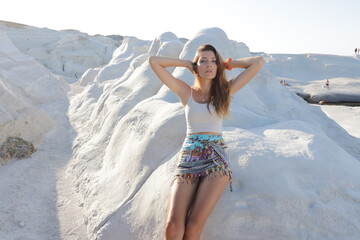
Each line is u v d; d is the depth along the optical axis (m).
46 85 12.66
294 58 54.84
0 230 3.82
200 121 2.73
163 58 2.90
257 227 2.50
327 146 3.24
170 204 2.49
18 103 7.18
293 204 2.52
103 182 4.43
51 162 6.10
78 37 44.31
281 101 6.95
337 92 31.92
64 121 9.04
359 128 12.29
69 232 3.80
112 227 3.45
